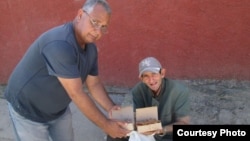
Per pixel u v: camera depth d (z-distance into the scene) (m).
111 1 4.31
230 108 4.08
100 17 2.18
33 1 4.45
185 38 4.35
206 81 4.50
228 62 4.39
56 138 2.87
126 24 4.39
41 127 2.62
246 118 3.91
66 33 2.24
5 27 4.64
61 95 2.50
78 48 2.28
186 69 4.49
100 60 4.62
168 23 4.31
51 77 2.39
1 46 4.76
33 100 2.49
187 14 4.24
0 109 4.40
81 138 3.82
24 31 4.61
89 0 2.24
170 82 2.95
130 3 4.29
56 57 2.18
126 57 4.54
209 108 4.10
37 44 2.36
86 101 2.28
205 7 4.19
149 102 3.00
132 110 2.69
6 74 4.88
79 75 2.26
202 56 4.41
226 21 4.22
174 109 2.96
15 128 2.64
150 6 4.27
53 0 4.41
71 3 4.38
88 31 2.21
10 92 2.55
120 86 4.68
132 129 2.63
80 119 4.11
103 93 2.82
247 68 4.39
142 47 4.46
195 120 3.93
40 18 4.52
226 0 4.13
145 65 2.84
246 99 4.19
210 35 4.30
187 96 2.95
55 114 2.64
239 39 4.28
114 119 2.66
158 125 2.73
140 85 3.01
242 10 4.15
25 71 2.45
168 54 4.45
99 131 3.90
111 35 4.47
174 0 4.21
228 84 4.44
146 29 4.37
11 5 4.52
